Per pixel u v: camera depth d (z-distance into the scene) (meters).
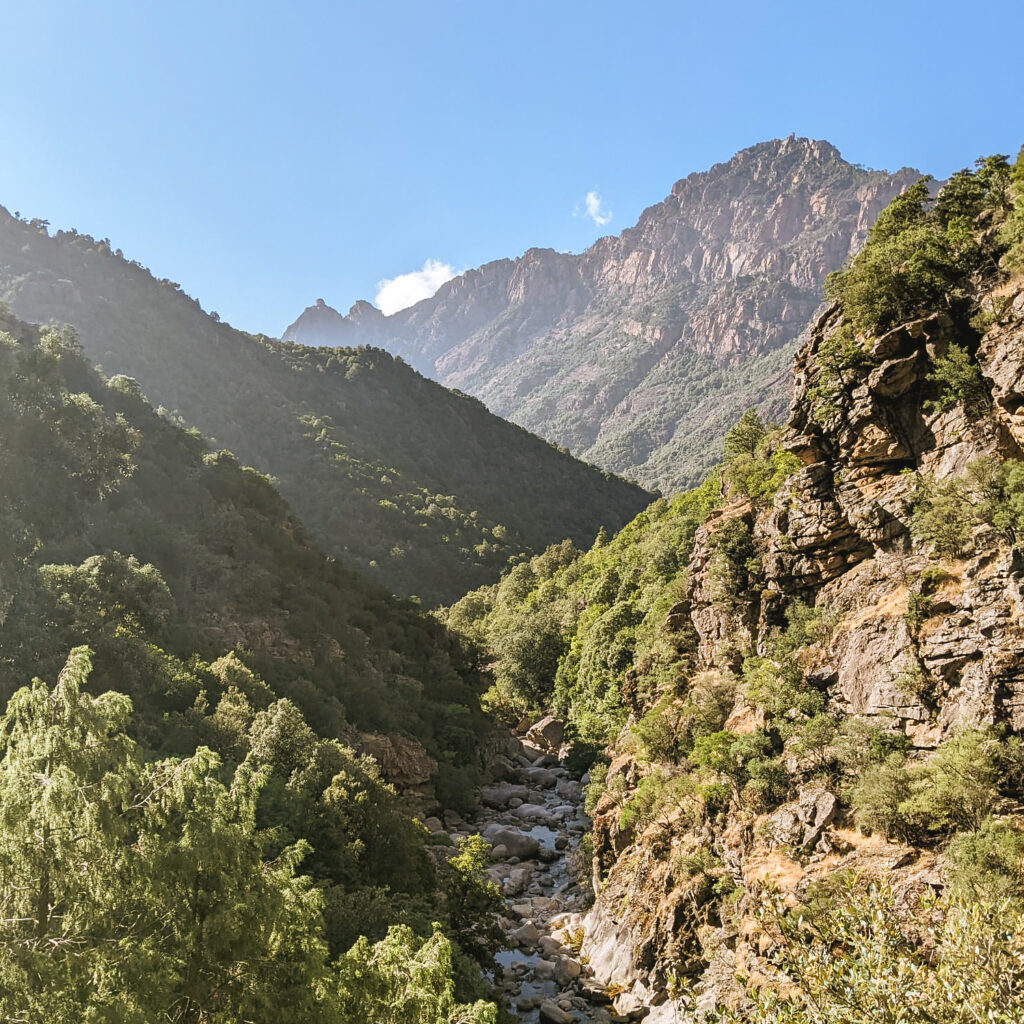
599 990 35.94
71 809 14.55
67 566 54.88
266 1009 15.50
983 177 40.16
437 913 35.91
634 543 107.00
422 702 78.06
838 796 30.97
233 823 17.38
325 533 154.50
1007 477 31.06
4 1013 12.70
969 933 15.19
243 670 55.97
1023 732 26.56
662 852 38.47
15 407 65.12
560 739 88.44
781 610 41.59
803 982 16.05
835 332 41.00
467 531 188.25
